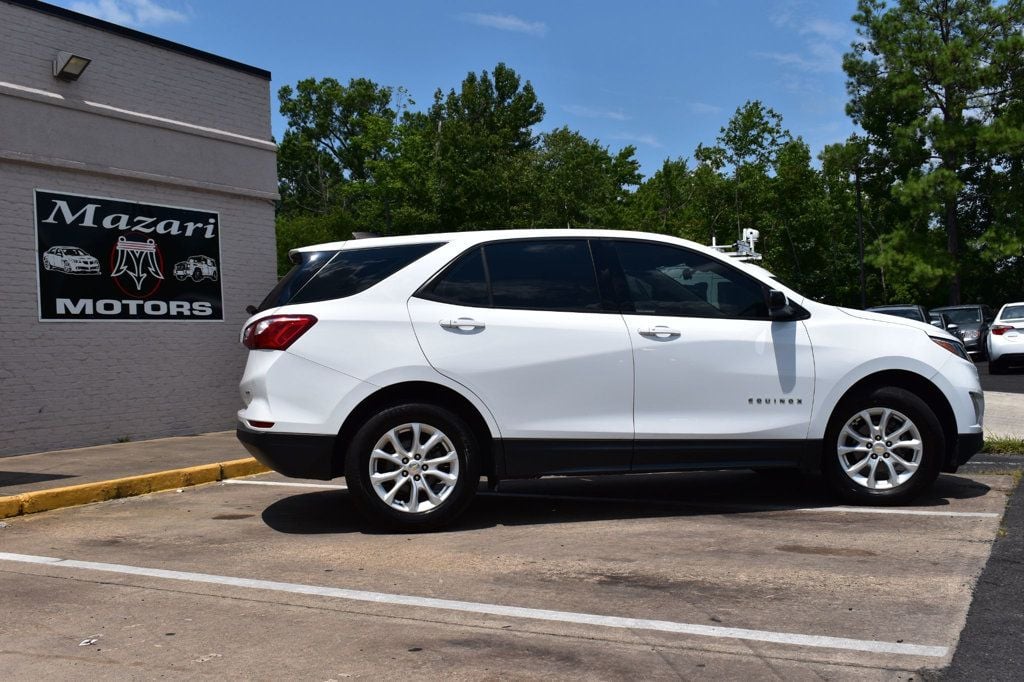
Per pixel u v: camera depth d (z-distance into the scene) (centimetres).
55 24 1027
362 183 5022
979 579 434
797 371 602
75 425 1037
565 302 593
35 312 1003
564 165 6003
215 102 1209
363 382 564
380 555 514
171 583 470
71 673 346
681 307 605
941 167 4525
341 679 332
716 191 5141
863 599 410
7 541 597
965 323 2609
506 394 575
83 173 1051
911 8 4469
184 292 1159
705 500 657
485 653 356
